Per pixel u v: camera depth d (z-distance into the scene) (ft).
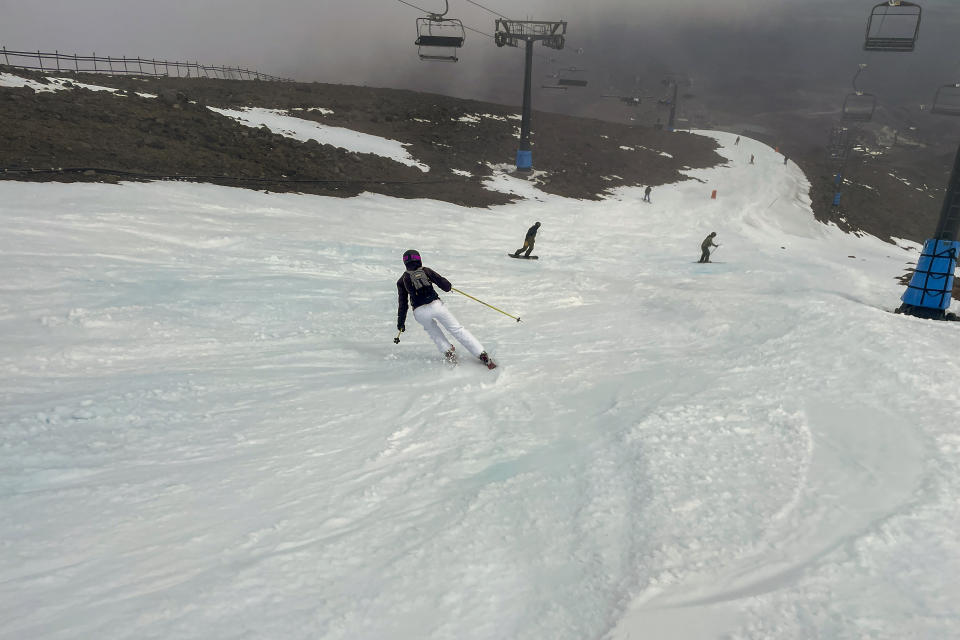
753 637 6.64
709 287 43.11
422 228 69.05
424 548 8.90
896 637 6.61
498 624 7.21
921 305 33.19
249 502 10.31
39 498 9.91
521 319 29.81
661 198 129.08
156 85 111.96
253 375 18.45
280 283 32.35
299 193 71.87
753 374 18.02
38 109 68.85
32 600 7.02
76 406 14.19
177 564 8.13
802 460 11.73
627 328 27.43
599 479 11.16
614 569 8.29
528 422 14.99
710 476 11.03
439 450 13.16
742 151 212.64
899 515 9.41
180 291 28.27
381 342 24.08
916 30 60.03
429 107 157.17
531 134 159.33
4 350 18.65
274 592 7.57
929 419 13.83
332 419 14.92
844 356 19.11
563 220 95.66
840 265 61.05
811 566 8.06
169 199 53.57
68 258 31.71
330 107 132.87
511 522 9.75
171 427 13.75
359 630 6.95
